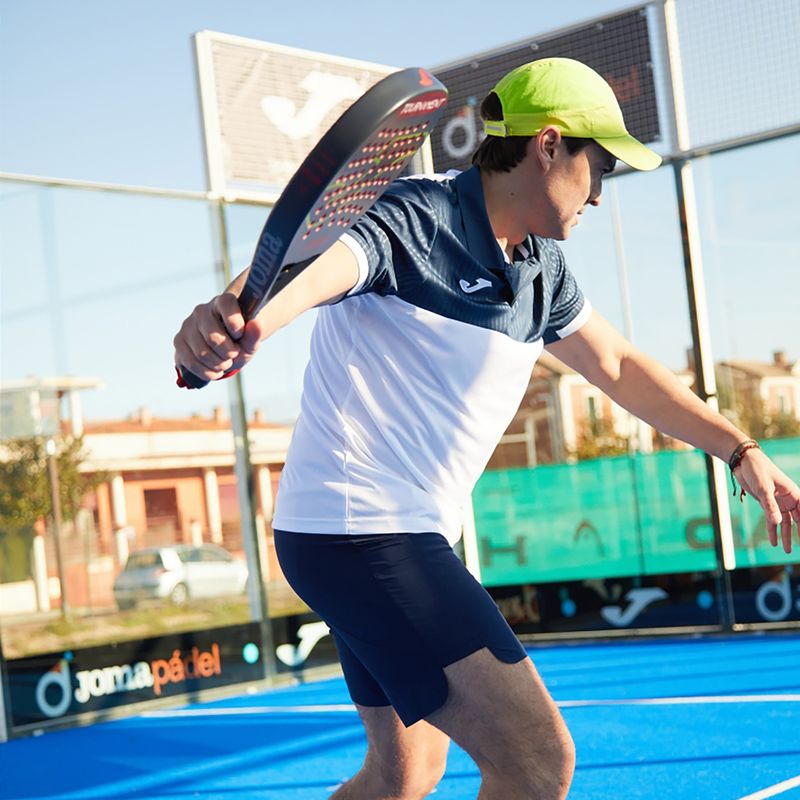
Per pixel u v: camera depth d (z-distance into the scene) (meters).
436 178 2.11
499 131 2.11
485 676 1.99
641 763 4.93
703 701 6.21
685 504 8.54
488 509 9.30
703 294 8.34
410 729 2.42
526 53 8.73
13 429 7.07
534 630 9.15
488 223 2.07
